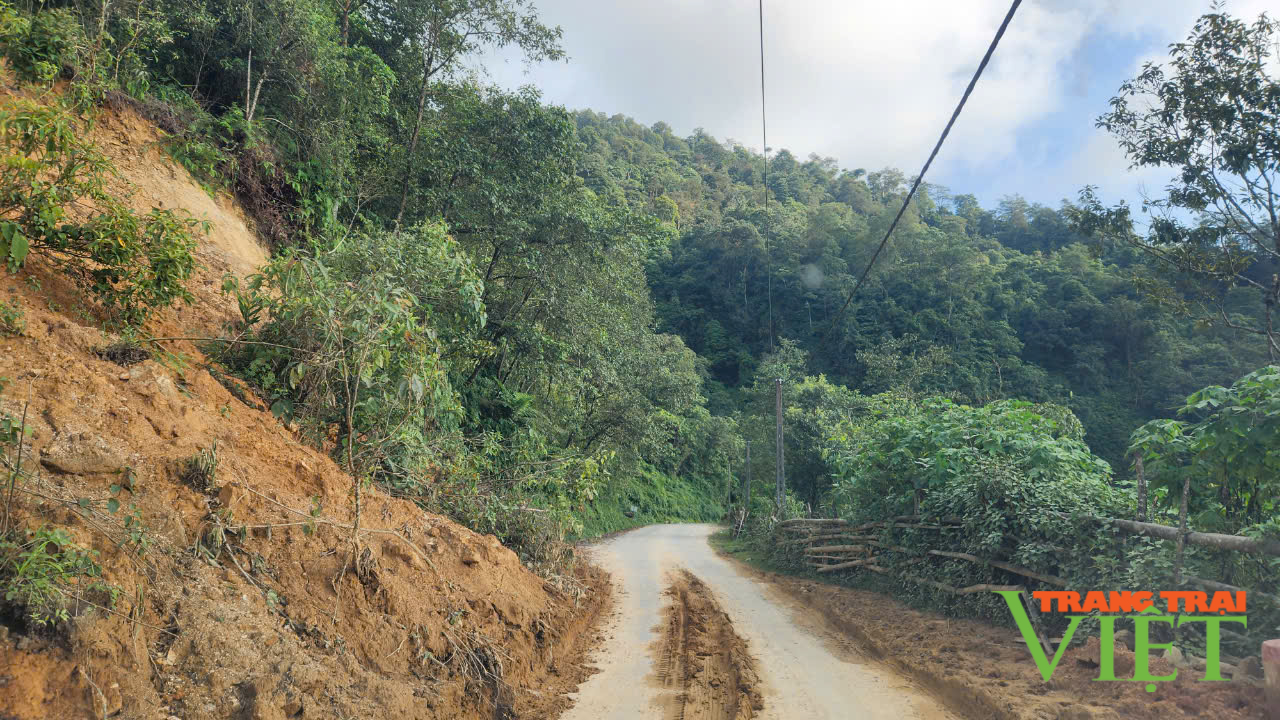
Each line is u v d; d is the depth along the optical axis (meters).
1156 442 5.77
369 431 6.34
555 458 10.31
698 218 98.25
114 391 4.16
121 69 8.17
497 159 14.59
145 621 3.09
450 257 7.96
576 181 16.22
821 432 23.69
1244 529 5.14
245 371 5.82
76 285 5.03
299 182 10.56
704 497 49.41
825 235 73.06
